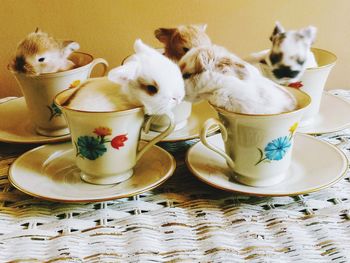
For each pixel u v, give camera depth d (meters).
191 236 0.50
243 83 0.56
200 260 0.46
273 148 0.56
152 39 0.90
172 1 0.88
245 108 0.54
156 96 0.55
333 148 0.64
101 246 0.49
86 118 0.55
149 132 0.73
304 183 0.57
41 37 0.71
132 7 0.88
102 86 0.60
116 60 0.91
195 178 0.63
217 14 0.89
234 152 0.58
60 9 0.87
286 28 0.92
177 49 0.69
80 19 0.88
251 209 0.55
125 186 0.59
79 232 0.51
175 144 0.72
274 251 0.48
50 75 0.68
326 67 0.69
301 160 0.63
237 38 0.92
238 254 0.47
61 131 0.74
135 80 0.56
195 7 0.88
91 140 0.57
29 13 0.87
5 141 0.71
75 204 0.56
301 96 0.58
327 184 0.56
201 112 0.80
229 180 0.59
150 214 0.54
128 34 0.90
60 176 0.62
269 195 0.54
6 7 0.86
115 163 0.59
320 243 0.49
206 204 0.56
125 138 0.58
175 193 0.59
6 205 0.57
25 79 0.69
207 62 0.58
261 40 0.92
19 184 0.57
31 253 0.48
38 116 0.72
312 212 0.54
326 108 0.80
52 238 0.50
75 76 0.71
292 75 0.66
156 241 0.49
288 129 0.55
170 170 0.60
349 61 0.96
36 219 0.54
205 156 0.65
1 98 0.93
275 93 0.56
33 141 0.71
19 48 0.69
